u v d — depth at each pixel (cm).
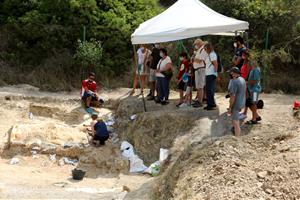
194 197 653
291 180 646
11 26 2012
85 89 1582
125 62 1912
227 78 1788
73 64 1870
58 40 1958
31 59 1961
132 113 1465
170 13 1378
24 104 1586
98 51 1853
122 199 885
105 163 1255
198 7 1385
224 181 663
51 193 994
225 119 1261
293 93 1794
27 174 1186
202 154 775
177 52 1889
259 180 658
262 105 1282
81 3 1952
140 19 1997
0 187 1013
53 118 1557
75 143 1352
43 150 1320
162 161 1174
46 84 1788
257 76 1180
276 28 1941
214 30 1295
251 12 1953
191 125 1252
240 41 1303
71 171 1245
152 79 1508
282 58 1867
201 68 1329
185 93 1520
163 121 1306
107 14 1956
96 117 1369
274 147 763
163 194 768
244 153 755
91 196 979
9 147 1326
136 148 1302
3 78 1816
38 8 2011
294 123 1188
